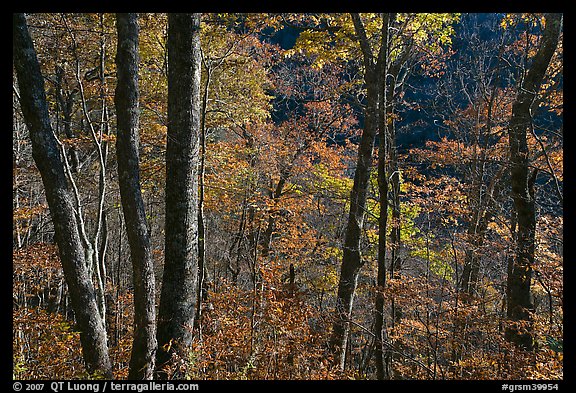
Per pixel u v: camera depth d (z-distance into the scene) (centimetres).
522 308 777
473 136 1396
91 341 670
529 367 655
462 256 1063
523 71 966
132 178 645
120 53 641
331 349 873
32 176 1308
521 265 830
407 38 1134
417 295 778
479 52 1442
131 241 636
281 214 1489
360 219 986
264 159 1480
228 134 1766
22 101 619
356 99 1298
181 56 650
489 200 1255
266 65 1856
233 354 737
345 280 969
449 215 1131
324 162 1609
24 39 605
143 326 625
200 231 937
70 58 1159
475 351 768
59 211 646
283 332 744
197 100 666
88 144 1267
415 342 880
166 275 658
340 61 1359
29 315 841
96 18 1072
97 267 1009
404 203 1268
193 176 665
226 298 934
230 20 1028
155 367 633
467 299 830
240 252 1369
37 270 1427
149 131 1188
